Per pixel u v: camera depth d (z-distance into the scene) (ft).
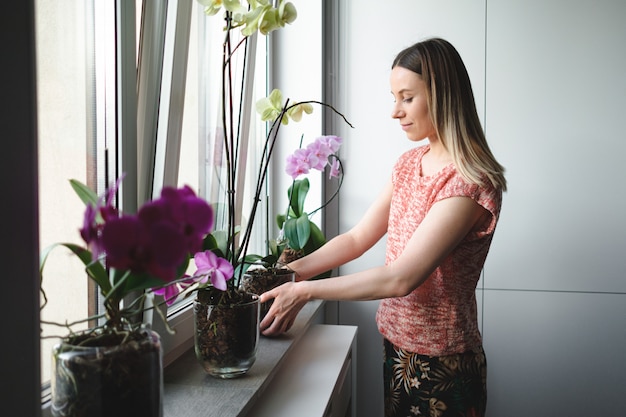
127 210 3.51
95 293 3.27
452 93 4.63
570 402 7.81
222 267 3.25
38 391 1.66
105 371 2.02
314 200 7.82
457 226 4.37
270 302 4.76
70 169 3.03
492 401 7.98
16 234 1.59
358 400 8.27
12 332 1.59
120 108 3.37
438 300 4.70
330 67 8.08
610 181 7.63
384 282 4.31
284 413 3.69
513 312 7.89
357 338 8.21
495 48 7.75
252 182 6.97
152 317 3.70
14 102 1.56
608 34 7.53
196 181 4.78
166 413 3.17
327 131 8.14
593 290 7.72
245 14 3.59
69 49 3.00
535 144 7.73
